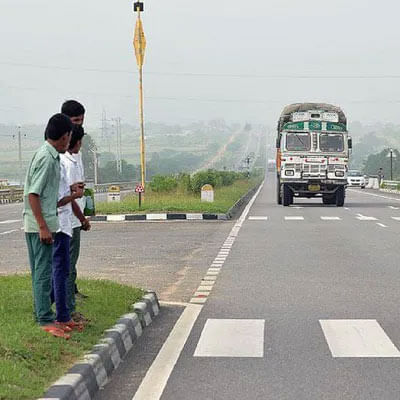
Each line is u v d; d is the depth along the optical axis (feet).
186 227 127.65
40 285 38.45
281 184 189.78
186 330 45.75
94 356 35.04
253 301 55.62
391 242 98.12
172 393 32.99
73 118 42.96
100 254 87.66
